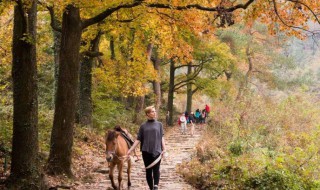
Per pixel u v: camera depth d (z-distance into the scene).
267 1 10.93
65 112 11.64
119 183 10.48
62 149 11.55
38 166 9.54
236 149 17.67
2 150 11.29
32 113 9.38
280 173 10.77
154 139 9.16
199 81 36.16
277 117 22.53
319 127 17.08
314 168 12.13
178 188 11.36
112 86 22.83
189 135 28.22
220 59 34.25
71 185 10.60
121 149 10.40
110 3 11.44
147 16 13.27
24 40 9.07
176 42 14.78
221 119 23.88
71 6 11.48
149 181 9.29
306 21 10.97
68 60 11.66
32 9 9.35
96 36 18.09
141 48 19.80
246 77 42.22
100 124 21.78
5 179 9.50
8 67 16.78
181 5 11.34
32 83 9.39
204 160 15.88
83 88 19.47
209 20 12.40
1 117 13.83
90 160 15.04
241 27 38.97
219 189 10.99
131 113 29.42
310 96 28.55
